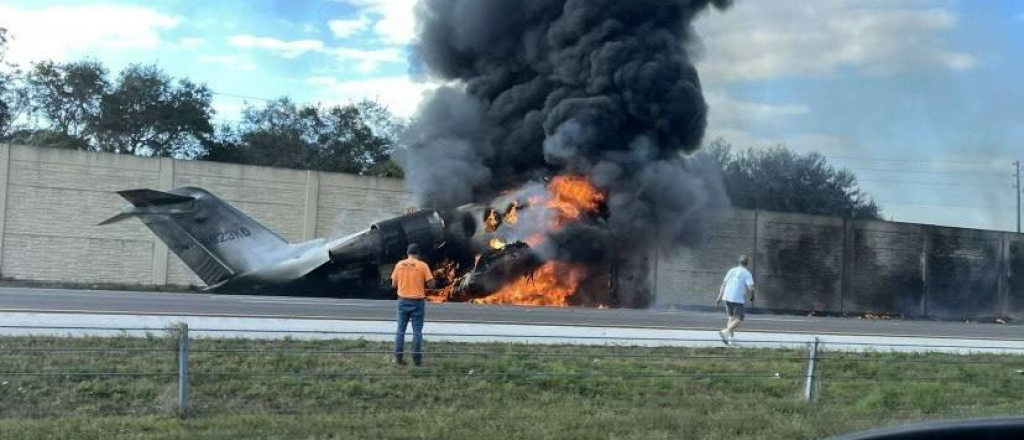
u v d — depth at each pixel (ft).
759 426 32.81
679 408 35.78
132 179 112.78
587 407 35.47
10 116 181.98
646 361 46.11
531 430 30.63
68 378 34.58
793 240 141.59
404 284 40.98
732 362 47.37
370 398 35.55
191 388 34.63
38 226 109.09
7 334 41.70
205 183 114.62
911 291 149.38
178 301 67.21
